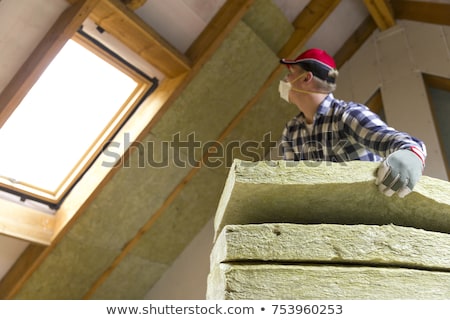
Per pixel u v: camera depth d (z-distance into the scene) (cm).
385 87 304
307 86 153
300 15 289
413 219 106
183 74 246
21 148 249
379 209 104
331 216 107
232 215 107
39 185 263
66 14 190
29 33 192
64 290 305
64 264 288
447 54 281
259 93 292
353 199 102
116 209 281
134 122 257
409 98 290
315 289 89
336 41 325
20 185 254
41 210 267
